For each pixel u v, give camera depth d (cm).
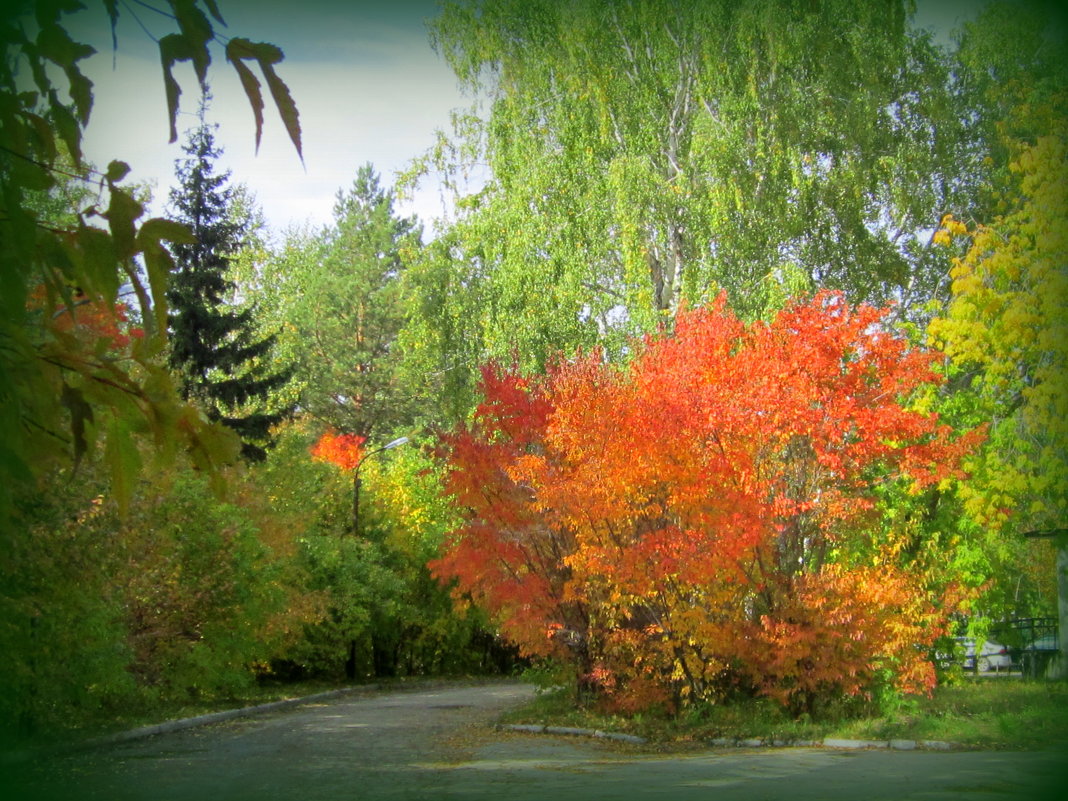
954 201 2480
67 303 227
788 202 2208
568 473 1562
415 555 3409
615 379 1747
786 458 1491
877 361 1466
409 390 5094
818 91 2217
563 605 1736
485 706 2230
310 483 2905
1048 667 1892
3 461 220
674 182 2253
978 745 1238
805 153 2264
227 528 1984
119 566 1614
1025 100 1916
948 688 1802
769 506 1410
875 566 1473
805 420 1387
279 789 977
